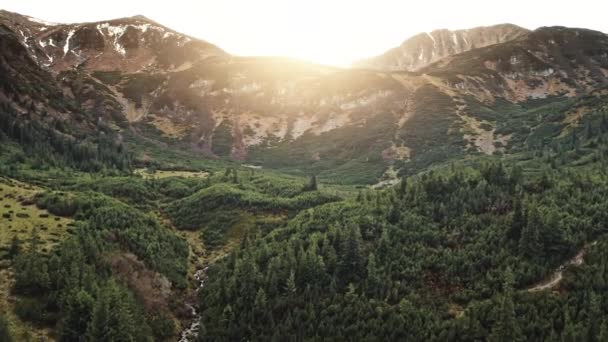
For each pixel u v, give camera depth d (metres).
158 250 120.31
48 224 116.88
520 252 98.62
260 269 109.06
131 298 93.44
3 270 94.12
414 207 121.06
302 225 124.88
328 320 90.62
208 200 161.25
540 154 193.00
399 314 88.31
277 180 196.00
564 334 75.88
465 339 81.69
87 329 82.56
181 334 99.44
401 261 102.94
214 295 106.19
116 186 167.88
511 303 81.06
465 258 100.19
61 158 194.00
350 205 131.75
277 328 90.62
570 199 111.75
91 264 99.12
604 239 97.19
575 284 88.00
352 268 102.62
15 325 83.25
